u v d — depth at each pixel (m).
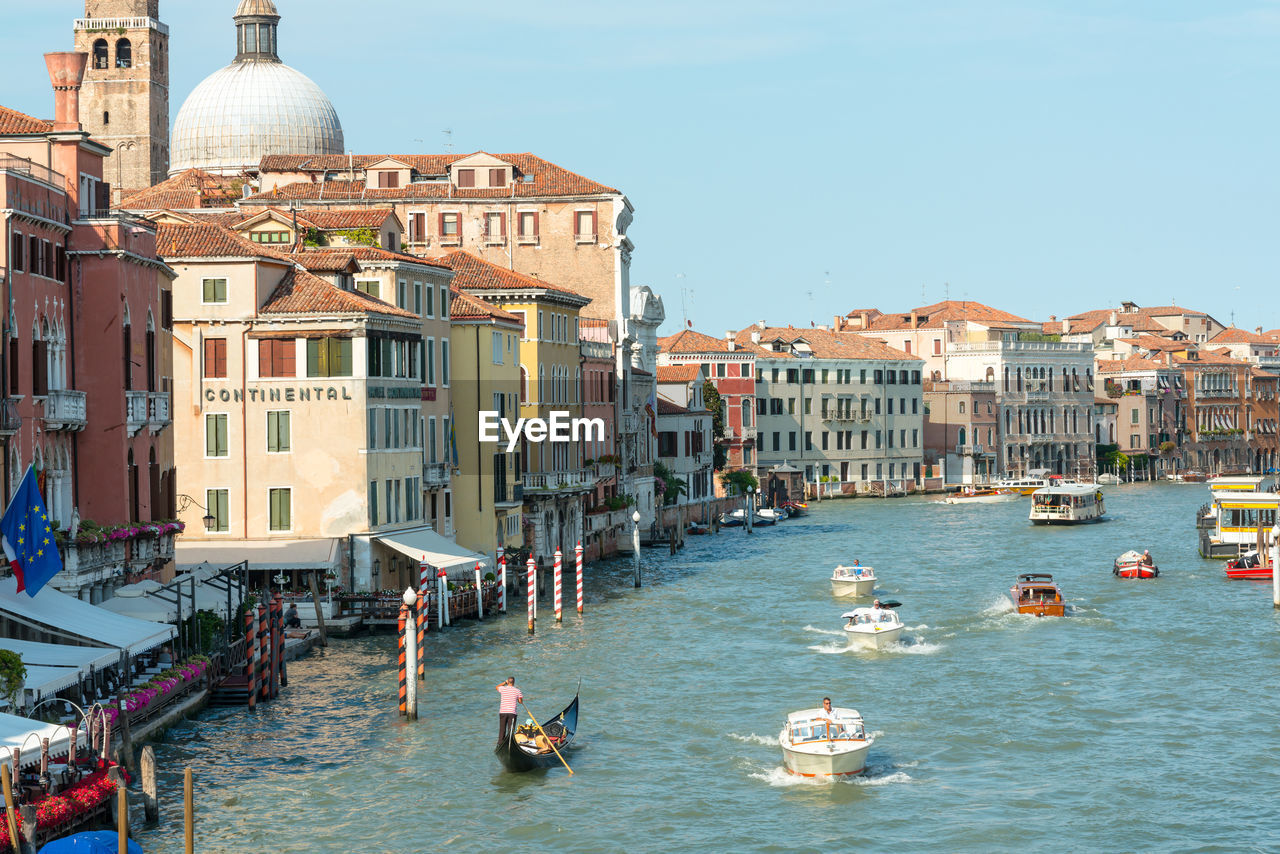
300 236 87.75
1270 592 85.50
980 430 199.38
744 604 82.31
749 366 173.25
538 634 71.75
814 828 42.50
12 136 57.72
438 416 84.56
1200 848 40.81
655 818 43.31
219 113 158.88
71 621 46.47
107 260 57.94
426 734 51.75
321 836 41.72
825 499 182.00
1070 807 44.06
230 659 57.28
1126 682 59.94
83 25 162.88
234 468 74.00
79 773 39.19
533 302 94.88
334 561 72.25
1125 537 124.12
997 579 93.12
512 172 118.75
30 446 53.22
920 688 59.00
